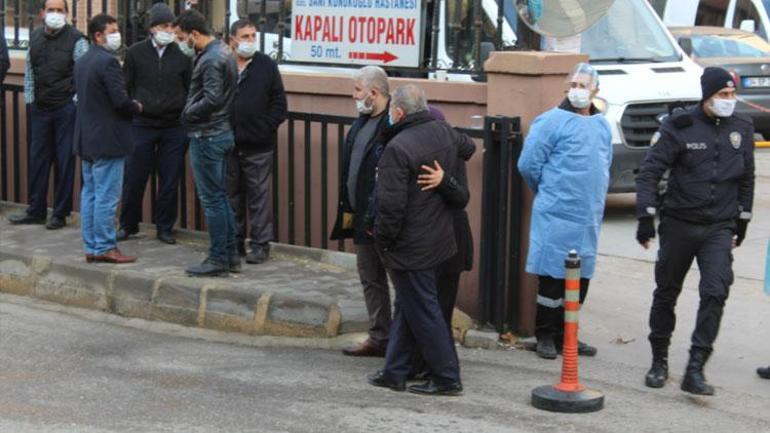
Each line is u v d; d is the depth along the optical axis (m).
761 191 15.35
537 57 8.61
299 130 10.53
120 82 9.88
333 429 6.92
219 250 9.70
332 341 8.80
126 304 9.65
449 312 7.88
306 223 10.44
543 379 8.05
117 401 7.41
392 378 7.76
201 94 9.40
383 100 8.21
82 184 11.18
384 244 7.48
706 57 19.44
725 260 7.77
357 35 10.17
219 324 9.23
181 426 6.93
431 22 9.77
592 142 8.30
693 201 7.74
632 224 13.27
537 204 8.43
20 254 10.37
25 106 12.53
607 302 9.99
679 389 7.91
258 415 7.16
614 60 14.30
